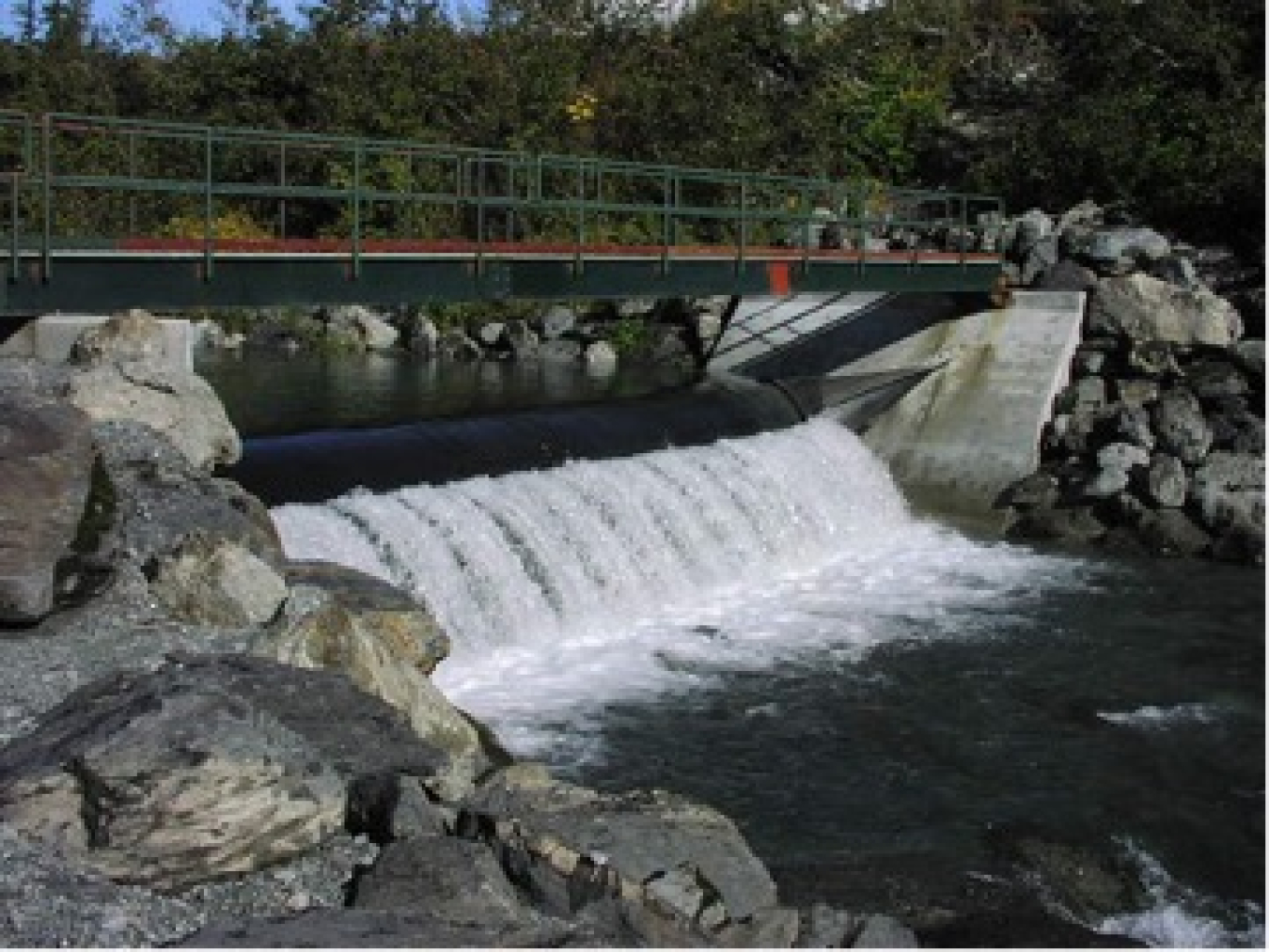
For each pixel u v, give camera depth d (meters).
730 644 16.45
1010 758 13.38
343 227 37.50
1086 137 32.12
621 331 32.16
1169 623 17.81
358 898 7.50
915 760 13.24
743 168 37.62
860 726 13.99
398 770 8.62
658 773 12.67
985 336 25.89
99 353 13.25
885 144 38.12
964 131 38.03
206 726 7.84
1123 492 22.30
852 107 38.69
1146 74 34.88
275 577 11.06
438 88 41.06
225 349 33.03
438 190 37.91
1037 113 36.94
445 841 7.87
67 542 10.62
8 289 12.80
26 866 7.14
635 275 19.66
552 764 12.74
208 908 7.38
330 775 8.16
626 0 45.31
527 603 16.06
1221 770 13.27
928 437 24.70
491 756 10.84
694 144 38.47
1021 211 33.38
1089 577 20.00
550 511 17.12
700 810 8.77
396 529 15.41
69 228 34.44
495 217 38.09
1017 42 40.34
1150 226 29.67
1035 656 16.41
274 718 8.27
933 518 23.36
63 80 42.66
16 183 13.84
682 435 21.34
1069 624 17.72
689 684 15.02
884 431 25.00
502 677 14.91
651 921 7.70
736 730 13.77
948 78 39.84
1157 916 10.58
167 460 12.69
